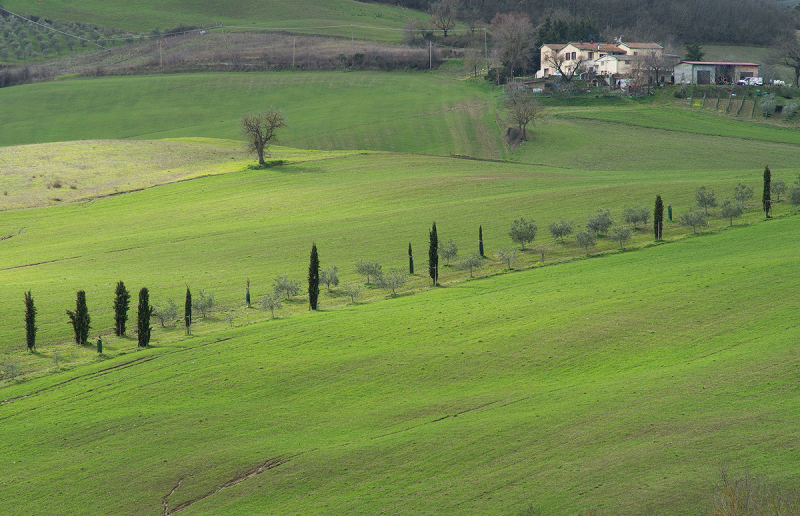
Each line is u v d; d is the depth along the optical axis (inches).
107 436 3570.4
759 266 5201.8
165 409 3818.9
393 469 3063.5
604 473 2819.9
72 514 2979.8
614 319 4554.6
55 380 4338.1
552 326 4557.1
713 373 3565.5
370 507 2807.6
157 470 3235.7
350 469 3097.9
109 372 4411.9
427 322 4874.5
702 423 3080.7
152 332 5349.4
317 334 4803.2
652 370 3769.7
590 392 3577.8
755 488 2517.2
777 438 2878.9
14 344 5108.3
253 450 3334.2
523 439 3164.4
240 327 5128.0
